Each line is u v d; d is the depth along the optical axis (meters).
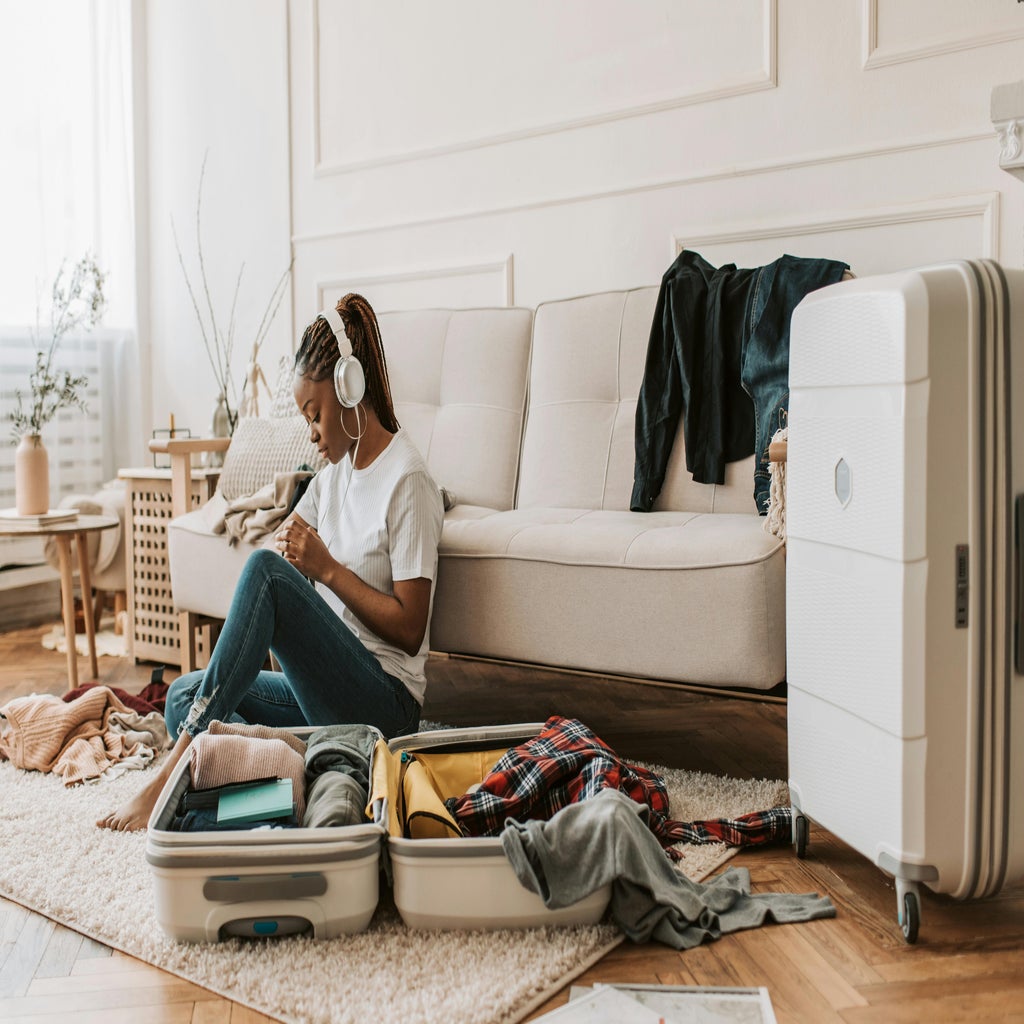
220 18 4.09
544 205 3.22
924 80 2.54
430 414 2.84
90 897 1.57
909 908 1.38
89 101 4.21
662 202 2.98
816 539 1.55
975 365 1.32
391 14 3.56
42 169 4.04
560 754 1.70
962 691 1.34
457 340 2.84
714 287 2.38
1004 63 2.44
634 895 1.41
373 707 1.89
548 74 3.20
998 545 1.34
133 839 1.78
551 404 2.64
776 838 1.73
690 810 1.86
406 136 3.56
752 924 1.44
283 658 1.85
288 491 2.64
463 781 1.78
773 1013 1.21
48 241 4.07
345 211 3.77
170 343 4.41
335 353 1.90
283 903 1.42
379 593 1.90
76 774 2.10
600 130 3.09
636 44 3.01
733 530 1.92
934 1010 1.23
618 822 1.43
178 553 2.76
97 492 3.92
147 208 4.41
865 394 1.41
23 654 3.36
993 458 1.33
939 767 1.34
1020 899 1.52
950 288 1.32
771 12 2.73
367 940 1.42
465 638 2.14
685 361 2.38
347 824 1.49
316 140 3.80
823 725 1.55
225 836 1.41
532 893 1.43
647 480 2.41
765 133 2.79
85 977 1.37
